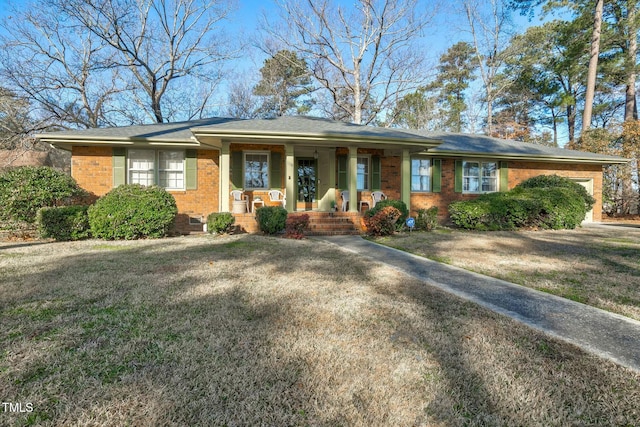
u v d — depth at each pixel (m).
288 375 2.15
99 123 20.05
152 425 1.70
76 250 6.69
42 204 8.64
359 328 2.90
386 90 22.30
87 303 3.46
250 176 11.69
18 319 3.01
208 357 2.37
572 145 18.39
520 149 14.41
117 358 2.34
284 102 27.70
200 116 24.19
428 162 13.21
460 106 29.95
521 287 4.30
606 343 2.68
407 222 9.91
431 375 2.17
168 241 7.98
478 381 2.11
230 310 3.31
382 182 12.77
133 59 18.67
